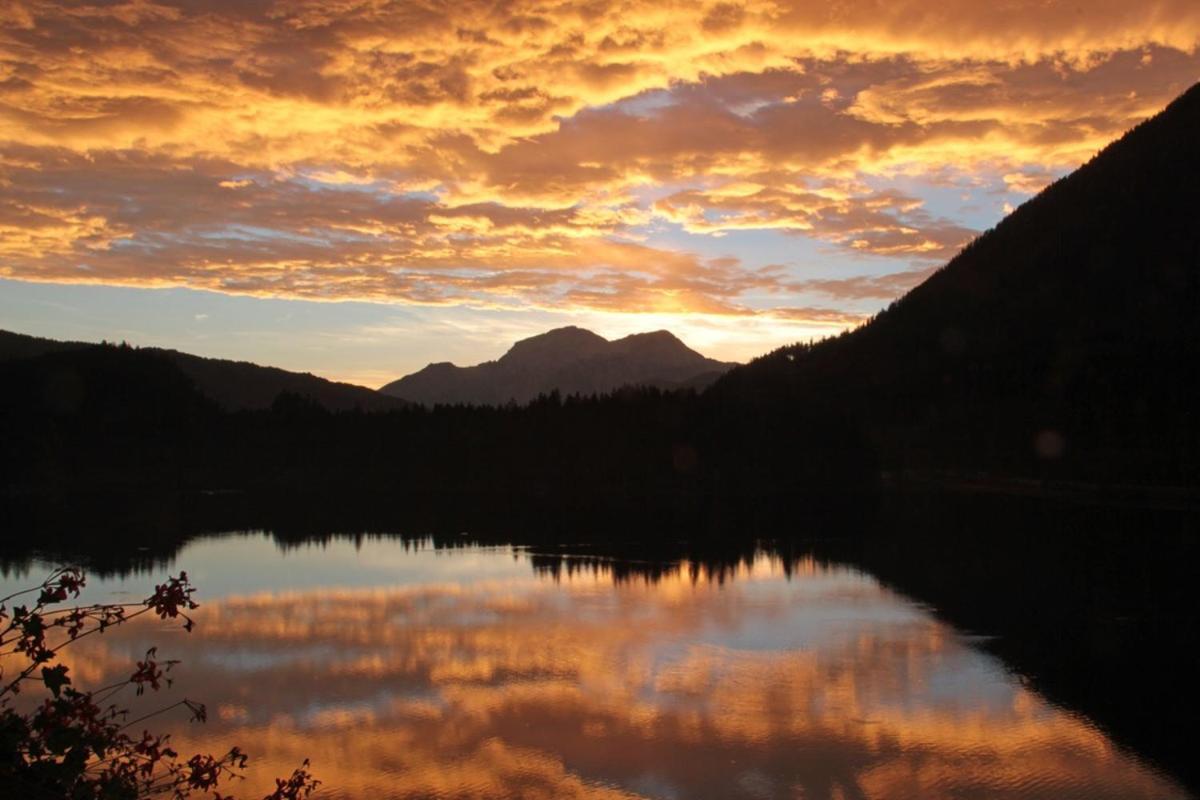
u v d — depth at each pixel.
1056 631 27.36
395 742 18.05
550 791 15.77
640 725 19.05
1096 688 21.34
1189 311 119.56
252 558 46.91
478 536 57.59
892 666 23.45
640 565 43.09
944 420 121.12
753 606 31.95
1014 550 47.00
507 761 17.09
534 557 46.56
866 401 139.38
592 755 17.38
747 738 18.23
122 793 4.88
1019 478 97.06
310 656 24.66
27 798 4.64
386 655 24.83
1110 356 113.06
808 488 98.12
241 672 22.89
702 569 41.50
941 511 70.69
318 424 117.88
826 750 17.58
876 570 40.62
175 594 5.30
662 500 86.69
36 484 102.38
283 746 17.77
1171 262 135.88
